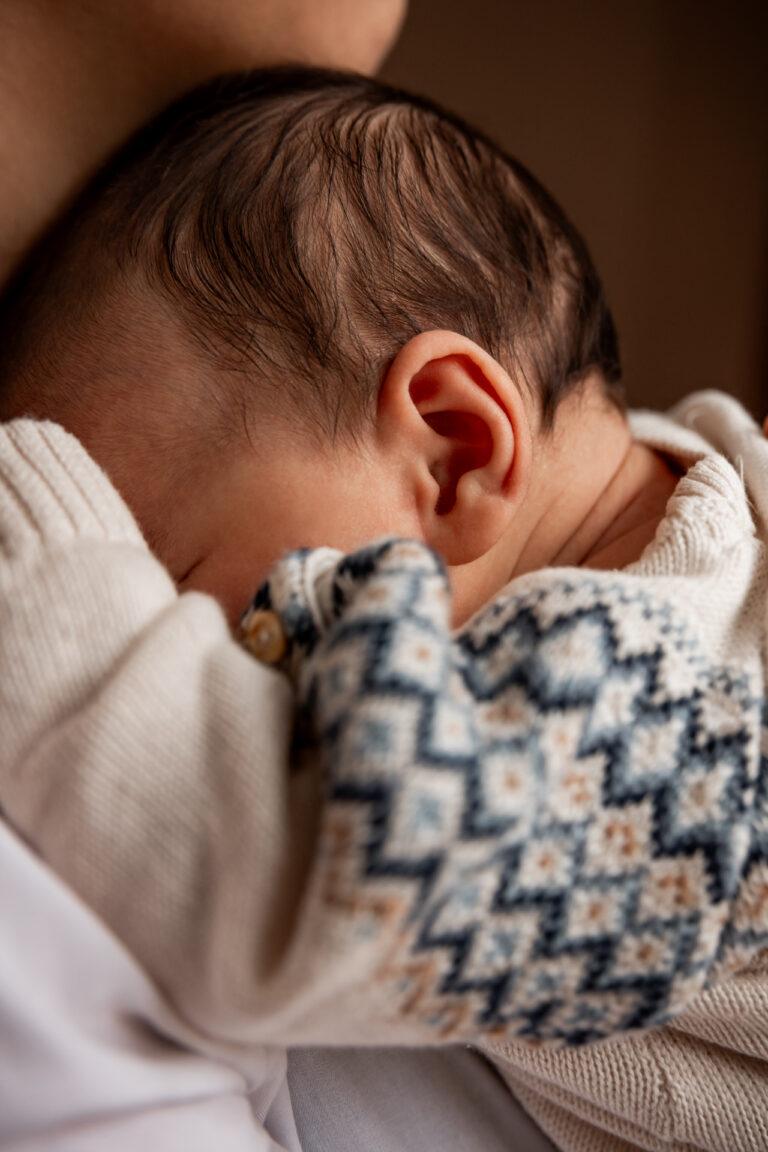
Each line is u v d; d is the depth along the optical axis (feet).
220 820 1.17
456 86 3.81
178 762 1.19
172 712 1.22
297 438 1.75
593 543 2.05
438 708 1.12
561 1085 1.62
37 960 1.15
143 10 2.02
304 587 1.38
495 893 1.18
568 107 3.89
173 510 1.75
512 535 1.98
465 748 1.12
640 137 3.93
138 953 1.21
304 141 1.94
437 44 3.76
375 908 1.05
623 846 1.26
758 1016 1.52
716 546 1.64
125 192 1.97
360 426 1.76
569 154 3.91
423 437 1.75
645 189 3.97
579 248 2.22
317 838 1.16
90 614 1.31
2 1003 1.11
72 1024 1.17
